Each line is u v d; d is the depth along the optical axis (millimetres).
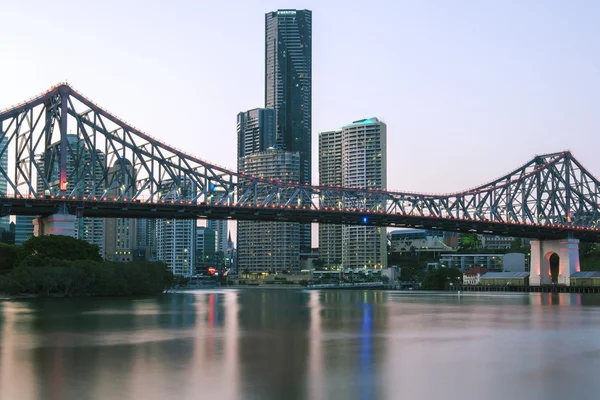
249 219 189375
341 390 43438
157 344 63406
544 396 42438
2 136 153625
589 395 42750
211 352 58344
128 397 41062
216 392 42531
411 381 46375
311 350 60156
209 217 182625
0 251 165000
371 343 65688
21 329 76250
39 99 158625
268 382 45531
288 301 163125
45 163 165250
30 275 140625
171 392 42406
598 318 100812
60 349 59750
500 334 75250
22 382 44938
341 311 117312
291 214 188375
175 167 171750
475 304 148625
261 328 80188
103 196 162250
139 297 155500
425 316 104000
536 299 181625
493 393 43156
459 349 61875
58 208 157375
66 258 154000
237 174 179625
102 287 154250
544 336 73438
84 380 45688
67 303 125125
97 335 70625
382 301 165875
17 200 151375
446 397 42000
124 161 165375
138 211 170500
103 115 165375
